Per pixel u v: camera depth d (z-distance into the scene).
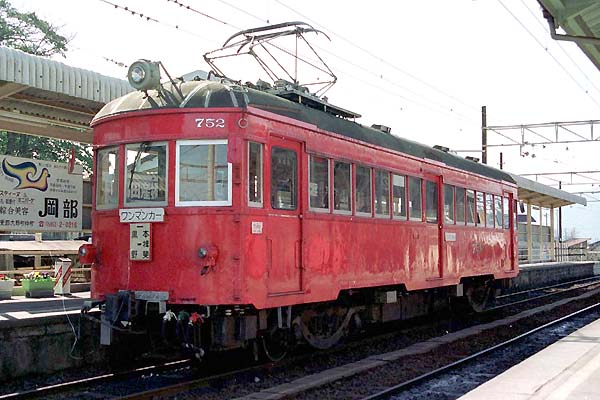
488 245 15.53
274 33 9.80
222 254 7.78
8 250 17.34
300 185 8.88
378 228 10.72
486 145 28.41
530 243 33.19
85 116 13.05
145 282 8.09
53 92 11.00
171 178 8.01
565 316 16.16
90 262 8.55
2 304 11.99
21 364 8.54
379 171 10.87
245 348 9.15
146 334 9.10
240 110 7.92
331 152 9.53
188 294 7.83
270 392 7.50
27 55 10.41
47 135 14.04
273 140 8.41
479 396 7.01
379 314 11.78
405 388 8.10
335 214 9.56
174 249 7.95
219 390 7.82
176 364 9.52
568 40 10.55
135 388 8.14
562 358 9.36
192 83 8.49
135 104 8.42
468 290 15.27
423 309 13.50
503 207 16.80
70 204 13.14
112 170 8.57
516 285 24.52
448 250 13.30
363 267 10.21
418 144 12.88
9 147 29.00
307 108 9.61
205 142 7.96
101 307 8.70
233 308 8.02
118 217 8.34
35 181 12.49
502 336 12.85
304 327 9.52
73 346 9.20
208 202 7.88
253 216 7.96
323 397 7.56
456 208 13.88
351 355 10.44
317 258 9.10
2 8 29.17
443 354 10.61
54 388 7.79
